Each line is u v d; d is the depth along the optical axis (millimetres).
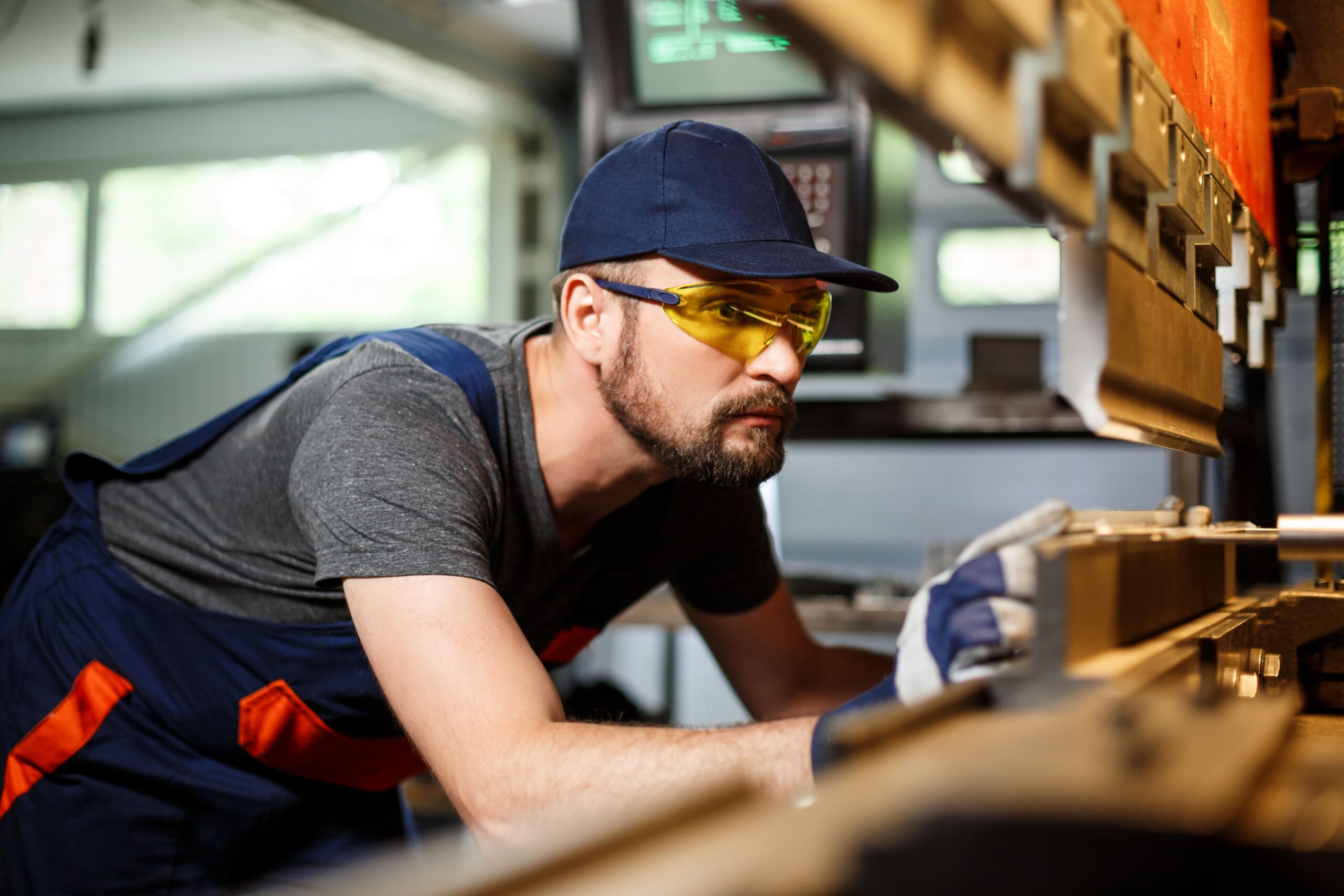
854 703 666
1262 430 2014
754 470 1122
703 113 2398
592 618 1428
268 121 6973
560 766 805
